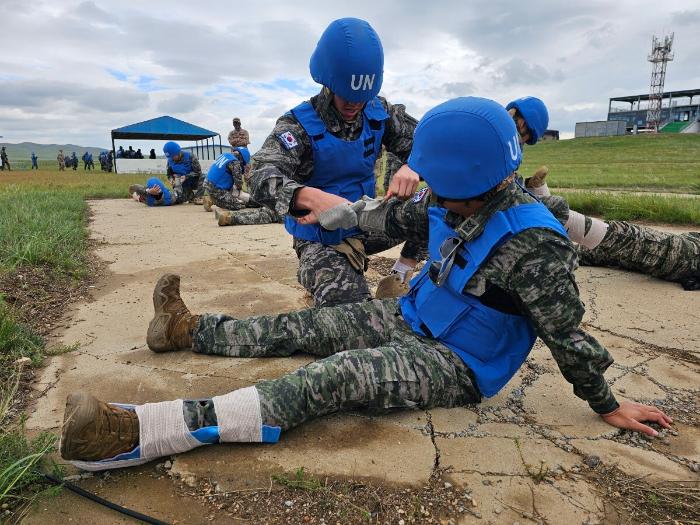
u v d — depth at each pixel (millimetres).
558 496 1766
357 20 2570
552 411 2295
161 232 6977
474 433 2109
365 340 2578
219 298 3855
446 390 2145
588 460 1947
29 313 3346
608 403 2119
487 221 1956
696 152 34562
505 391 2465
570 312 1903
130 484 1784
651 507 1724
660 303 3697
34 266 4207
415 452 1975
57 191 12555
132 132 30078
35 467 1788
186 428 1851
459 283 2053
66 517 1637
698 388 2514
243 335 2703
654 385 2537
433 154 1801
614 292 3945
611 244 4023
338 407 2033
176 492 1753
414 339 2268
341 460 1916
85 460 1748
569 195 8094
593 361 1982
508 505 1723
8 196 9742
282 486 1777
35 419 2152
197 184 11109
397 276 3334
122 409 1831
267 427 1928
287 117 2879
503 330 2111
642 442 2078
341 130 2879
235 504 1702
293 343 2652
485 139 1742
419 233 2373
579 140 51938
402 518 1660
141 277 4469
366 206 2447
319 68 2578
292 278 4430
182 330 2754
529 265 1900
